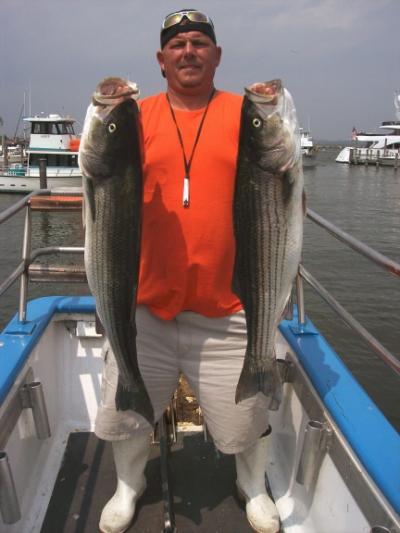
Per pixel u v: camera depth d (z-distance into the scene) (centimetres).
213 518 254
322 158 8475
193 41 201
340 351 888
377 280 1290
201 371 231
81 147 191
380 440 197
